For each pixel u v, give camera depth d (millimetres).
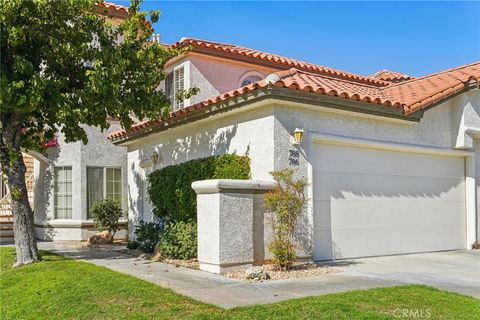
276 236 10719
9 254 13148
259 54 17672
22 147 13359
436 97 13547
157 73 11945
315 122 11781
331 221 12148
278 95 10633
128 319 6867
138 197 16922
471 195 15141
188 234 12062
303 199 10898
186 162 13148
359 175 12805
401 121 13234
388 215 13336
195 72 16672
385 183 13352
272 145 11016
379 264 11781
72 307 7559
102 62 11219
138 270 10789
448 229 14750
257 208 10867
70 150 18688
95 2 11516
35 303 7988
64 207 18734
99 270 10273
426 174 14367
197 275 10102
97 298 7930
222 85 17188
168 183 13461
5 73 10305
